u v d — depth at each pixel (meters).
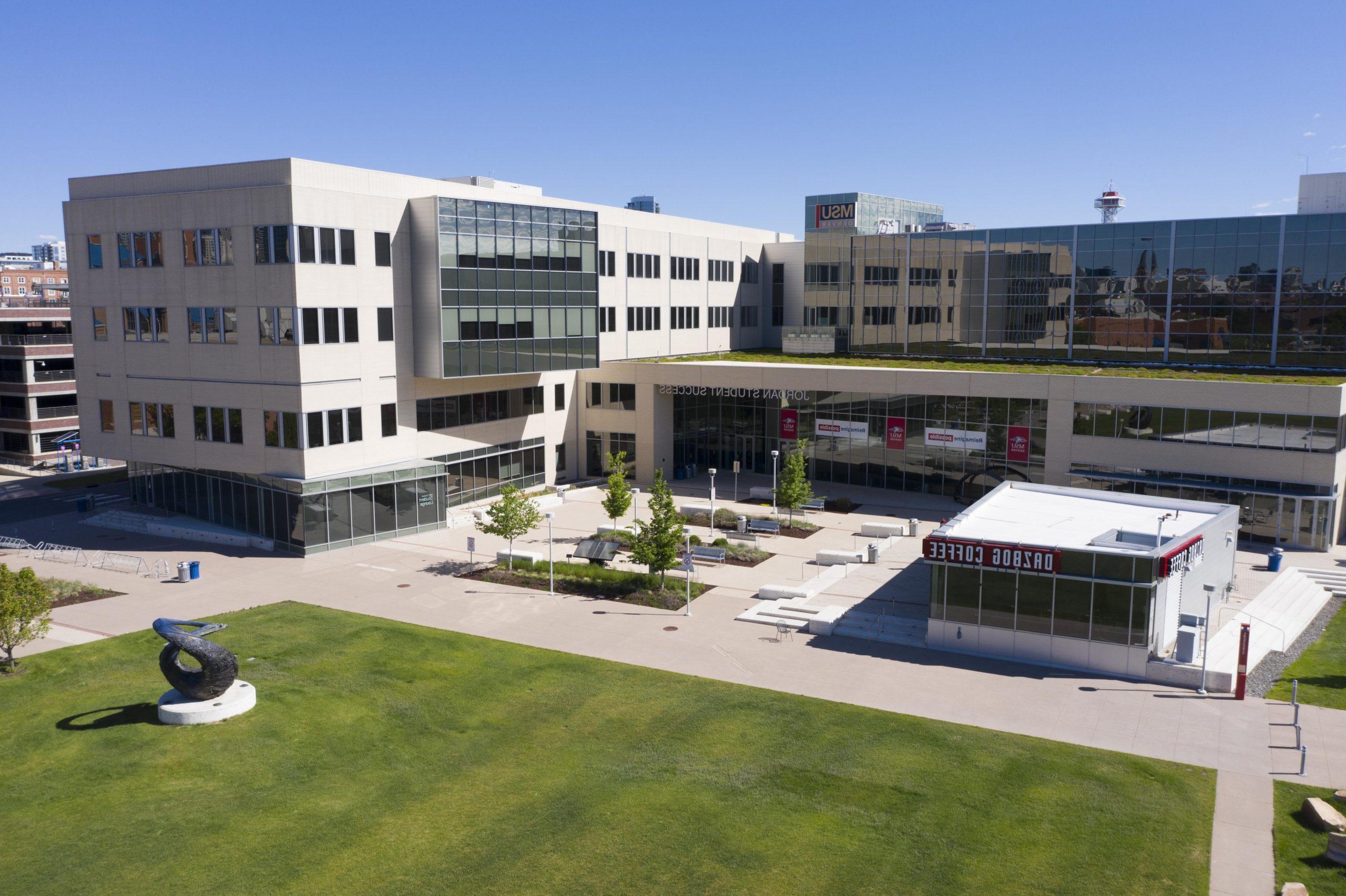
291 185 43.81
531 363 55.44
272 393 45.81
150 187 48.62
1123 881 19.30
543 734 26.53
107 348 51.62
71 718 27.17
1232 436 48.25
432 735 26.48
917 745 25.66
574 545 47.75
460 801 22.83
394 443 50.34
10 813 22.09
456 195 54.53
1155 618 30.66
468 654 32.72
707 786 23.47
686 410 66.50
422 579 41.97
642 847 20.77
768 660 32.34
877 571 42.97
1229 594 39.19
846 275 77.25
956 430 56.94
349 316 47.03
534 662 32.03
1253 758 24.86
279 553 46.25
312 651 32.69
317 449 45.94
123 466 75.12
